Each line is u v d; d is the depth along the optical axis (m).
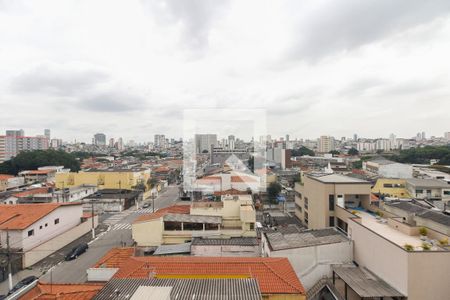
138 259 16.42
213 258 16.31
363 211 25.94
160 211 32.38
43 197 44.09
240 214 28.97
